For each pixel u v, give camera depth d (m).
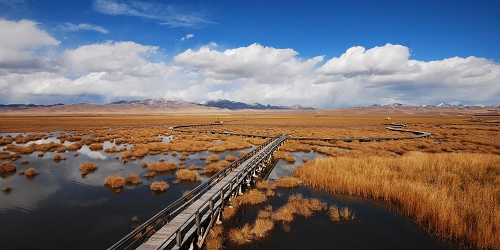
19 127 90.19
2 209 18.48
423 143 50.06
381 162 28.75
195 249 13.24
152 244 11.43
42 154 39.34
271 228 15.44
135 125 106.81
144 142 52.53
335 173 24.80
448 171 25.75
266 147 36.78
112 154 39.59
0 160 34.97
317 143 52.91
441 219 15.26
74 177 26.72
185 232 13.38
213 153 41.25
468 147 45.66
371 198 20.55
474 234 13.83
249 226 15.62
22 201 20.00
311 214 17.55
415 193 18.48
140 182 24.72
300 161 35.56
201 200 16.27
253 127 96.94
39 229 15.51
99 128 88.62
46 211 18.09
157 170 29.19
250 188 23.17
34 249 13.41
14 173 28.34
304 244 13.84
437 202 16.48
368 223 16.28
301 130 82.25
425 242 14.15
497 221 13.88
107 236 14.70
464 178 23.56
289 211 17.20
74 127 92.75
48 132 74.81
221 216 16.92
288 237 14.54
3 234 14.91
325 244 13.87
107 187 23.44
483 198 17.67
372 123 126.94
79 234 14.91
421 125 108.38
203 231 14.29
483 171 25.34
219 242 13.56
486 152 41.47
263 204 19.34
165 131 77.06
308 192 21.95
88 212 17.92
